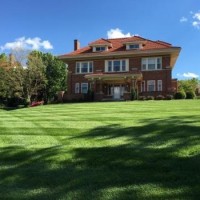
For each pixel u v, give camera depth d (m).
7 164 8.03
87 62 44.44
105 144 9.19
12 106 46.59
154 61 41.81
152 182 6.53
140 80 41.88
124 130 10.85
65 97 41.19
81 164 7.72
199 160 7.39
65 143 9.77
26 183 6.90
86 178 6.92
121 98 40.72
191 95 38.00
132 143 9.06
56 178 7.04
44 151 8.73
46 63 51.97
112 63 43.41
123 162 7.64
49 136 11.08
